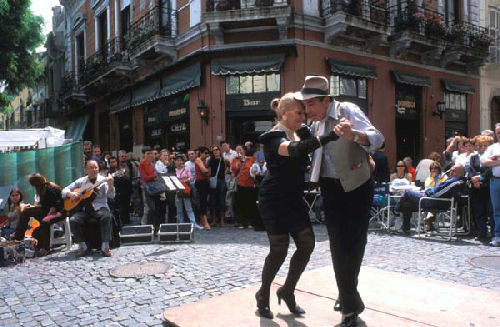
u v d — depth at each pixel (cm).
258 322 313
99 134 2038
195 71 1268
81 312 382
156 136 1547
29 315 381
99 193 644
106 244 626
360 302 296
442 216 834
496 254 577
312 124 318
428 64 1516
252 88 1226
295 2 1191
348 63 1268
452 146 956
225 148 990
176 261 564
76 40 2236
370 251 604
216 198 919
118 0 1772
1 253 580
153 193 806
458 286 394
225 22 1170
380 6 1334
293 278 320
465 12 1639
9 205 801
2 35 1609
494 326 299
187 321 321
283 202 307
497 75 1772
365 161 282
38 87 2975
